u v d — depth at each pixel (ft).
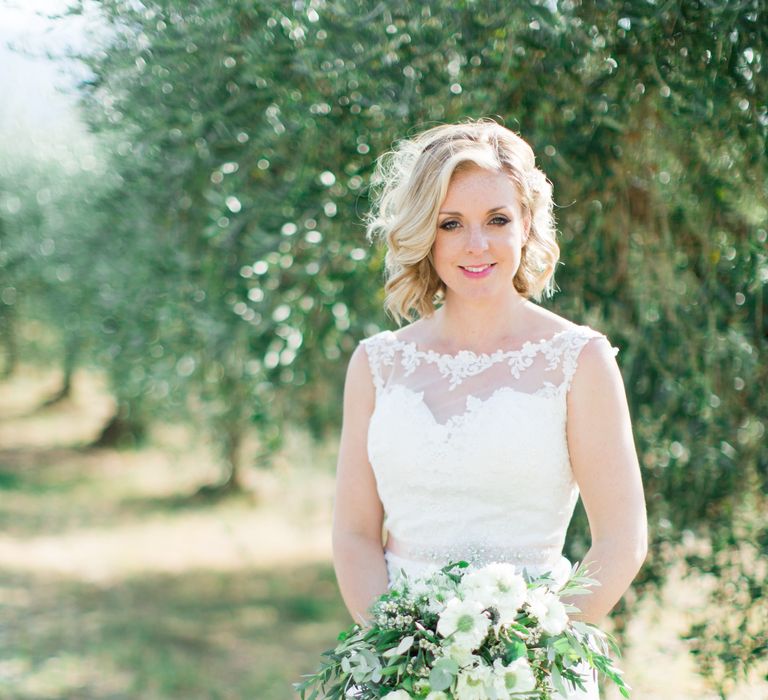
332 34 10.37
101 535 39.14
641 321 11.24
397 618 6.47
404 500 7.41
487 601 6.29
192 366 18.86
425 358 7.60
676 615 13.47
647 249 11.41
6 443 60.70
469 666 6.27
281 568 34.22
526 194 7.33
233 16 10.71
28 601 28.89
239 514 42.50
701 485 11.28
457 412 7.28
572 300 11.60
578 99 10.16
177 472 40.45
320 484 25.17
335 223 12.88
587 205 11.50
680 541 11.55
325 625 27.58
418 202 7.18
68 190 25.68
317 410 17.87
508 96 10.38
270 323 14.61
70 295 25.18
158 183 15.20
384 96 10.36
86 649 24.25
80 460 56.08
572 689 6.96
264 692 21.36
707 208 10.80
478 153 7.09
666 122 10.15
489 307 7.44
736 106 9.46
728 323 11.14
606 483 7.06
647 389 11.55
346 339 15.71
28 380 82.17
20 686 21.06
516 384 7.23
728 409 11.53
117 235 19.01
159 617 27.81
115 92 12.82
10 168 29.60
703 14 9.10
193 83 11.93
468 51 9.99
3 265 30.78
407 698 6.36
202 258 15.72
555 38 9.51
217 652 24.53
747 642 10.79
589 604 6.81
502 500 7.15
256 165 13.19
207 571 33.71
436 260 7.33
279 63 10.86
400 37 10.05
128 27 11.75
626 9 9.29
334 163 11.78
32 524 40.65
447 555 7.23
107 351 21.35
